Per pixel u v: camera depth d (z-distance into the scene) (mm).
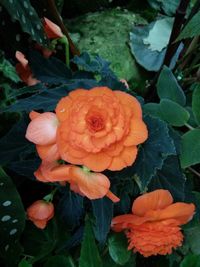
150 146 329
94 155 303
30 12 379
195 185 471
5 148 350
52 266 380
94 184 311
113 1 585
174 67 476
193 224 397
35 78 414
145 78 534
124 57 528
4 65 383
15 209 351
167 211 337
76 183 323
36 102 347
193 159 348
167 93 387
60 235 399
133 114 314
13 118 388
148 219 335
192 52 460
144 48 535
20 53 401
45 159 321
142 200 340
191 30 337
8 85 387
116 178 333
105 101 306
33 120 321
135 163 327
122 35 541
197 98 369
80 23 550
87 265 341
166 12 593
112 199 318
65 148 305
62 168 313
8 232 361
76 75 411
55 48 458
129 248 354
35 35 380
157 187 354
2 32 426
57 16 435
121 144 306
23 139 353
